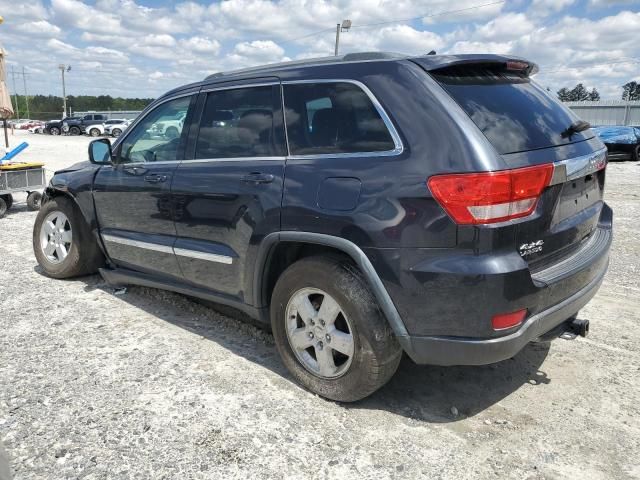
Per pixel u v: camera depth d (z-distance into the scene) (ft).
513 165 8.49
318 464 8.74
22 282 17.52
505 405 10.49
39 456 8.84
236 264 11.57
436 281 8.59
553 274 9.22
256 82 11.60
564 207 9.77
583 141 10.66
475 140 8.52
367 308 9.45
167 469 8.59
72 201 16.74
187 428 9.64
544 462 8.82
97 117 138.41
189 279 13.12
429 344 8.98
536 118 9.89
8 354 12.35
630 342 13.14
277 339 11.13
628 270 18.83
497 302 8.39
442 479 8.41
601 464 8.77
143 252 14.25
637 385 11.17
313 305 10.54
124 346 12.87
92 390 10.84
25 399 10.46
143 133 14.28
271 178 10.62
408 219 8.74
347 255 9.87
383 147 9.28
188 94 13.23
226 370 11.75
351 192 9.35
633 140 58.34
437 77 9.39
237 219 11.28
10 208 31.60
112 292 16.61
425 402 10.59
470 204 8.30
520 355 12.54
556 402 10.58
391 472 8.57
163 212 13.24
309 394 10.79
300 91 10.73
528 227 8.75
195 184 12.22
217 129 12.24
